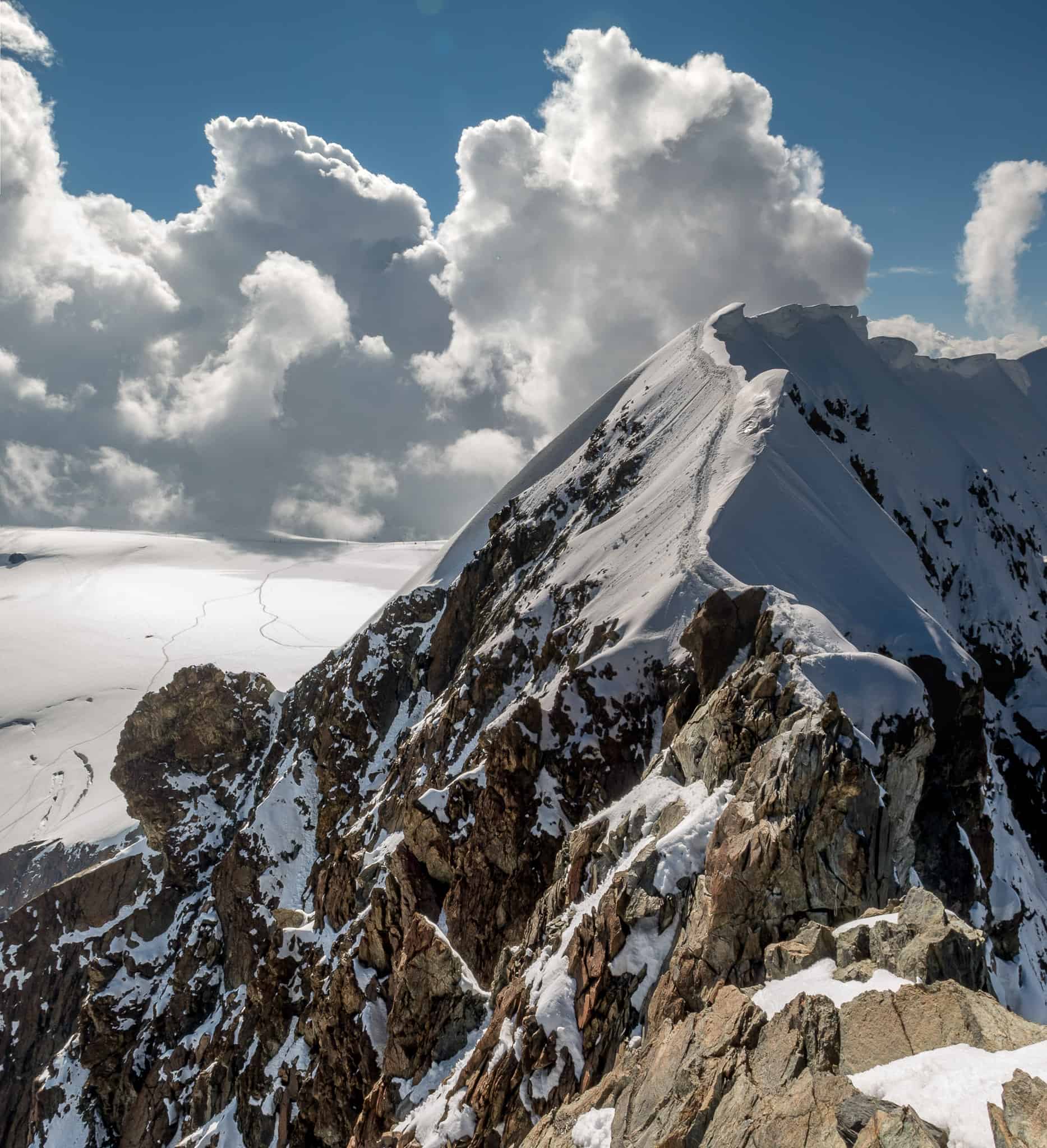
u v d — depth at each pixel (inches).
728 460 2039.9
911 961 546.0
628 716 1445.6
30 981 2849.4
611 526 2181.3
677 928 810.8
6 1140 2635.3
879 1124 391.5
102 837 4261.8
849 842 775.7
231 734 3125.0
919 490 2874.0
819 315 3385.8
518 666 2001.7
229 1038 2031.3
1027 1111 365.4
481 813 1446.9
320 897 2043.6
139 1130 2289.6
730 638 1304.1
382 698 2849.4
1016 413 3730.3
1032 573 2933.1
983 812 1449.3
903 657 1562.5
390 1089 1151.6
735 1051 536.4
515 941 1325.0
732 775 1000.9
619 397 3385.8
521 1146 693.3
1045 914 1569.9
